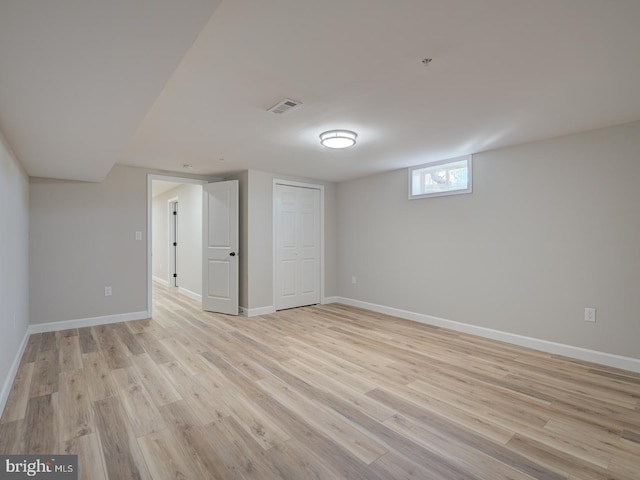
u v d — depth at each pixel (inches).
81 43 51.7
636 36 64.9
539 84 85.5
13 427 77.7
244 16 57.6
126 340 143.6
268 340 144.9
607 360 117.3
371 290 206.8
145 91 69.0
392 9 56.6
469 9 56.9
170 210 300.0
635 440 74.4
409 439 74.3
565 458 68.2
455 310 162.6
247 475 62.7
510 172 142.0
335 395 94.7
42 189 155.6
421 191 178.5
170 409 86.3
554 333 130.0
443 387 100.0
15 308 112.1
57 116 81.2
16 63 57.1
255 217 192.5
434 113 104.3
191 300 236.2
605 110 102.7
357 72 78.6
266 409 86.7
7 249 97.7
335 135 119.3
